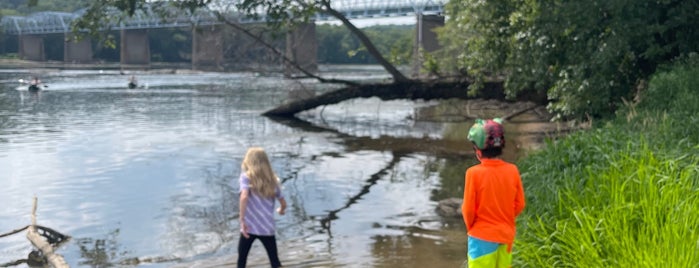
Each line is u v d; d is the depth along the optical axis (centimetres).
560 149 907
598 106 1590
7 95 4594
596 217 593
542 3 1728
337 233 952
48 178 1407
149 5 2388
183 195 1241
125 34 15262
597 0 1603
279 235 945
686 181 591
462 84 2511
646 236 500
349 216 1063
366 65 16250
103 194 1243
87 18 2291
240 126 2586
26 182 1362
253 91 5319
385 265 783
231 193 1259
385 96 2688
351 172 1520
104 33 2362
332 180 1412
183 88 5784
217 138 2181
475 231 482
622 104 1467
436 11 8112
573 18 1638
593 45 1686
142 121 2759
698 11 1566
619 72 1680
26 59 16800
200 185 1343
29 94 4731
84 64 15188
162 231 968
